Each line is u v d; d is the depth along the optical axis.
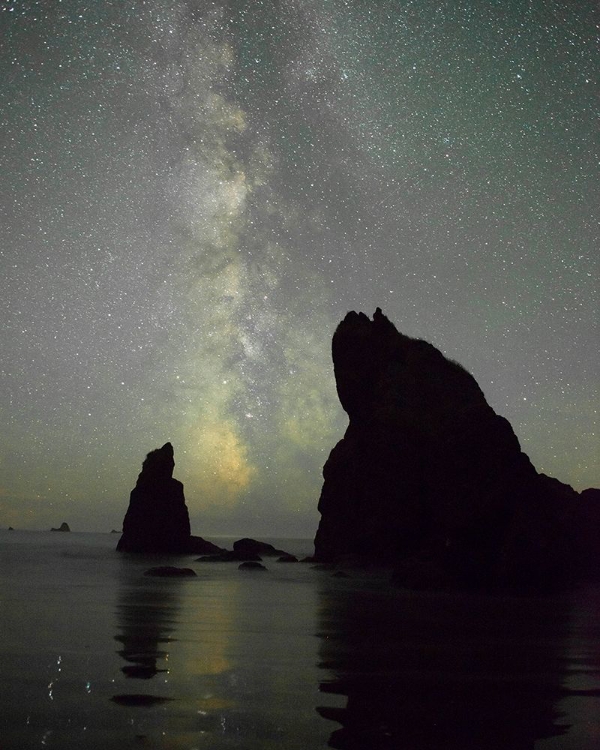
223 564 35.12
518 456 28.47
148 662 8.66
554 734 5.94
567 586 25.66
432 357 38.03
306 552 59.81
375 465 36.25
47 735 5.59
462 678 8.19
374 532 35.31
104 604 15.68
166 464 48.44
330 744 5.54
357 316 42.09
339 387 41.53
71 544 58.56
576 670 8.84
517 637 11.97
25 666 8.26
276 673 8.21
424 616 15.01
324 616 14.55
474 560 26.62
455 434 29.62
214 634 11.43
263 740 5.60
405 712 6.57
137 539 46.47
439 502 29.75
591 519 32.31
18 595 17.48
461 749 5.49
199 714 6.30
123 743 5.43
